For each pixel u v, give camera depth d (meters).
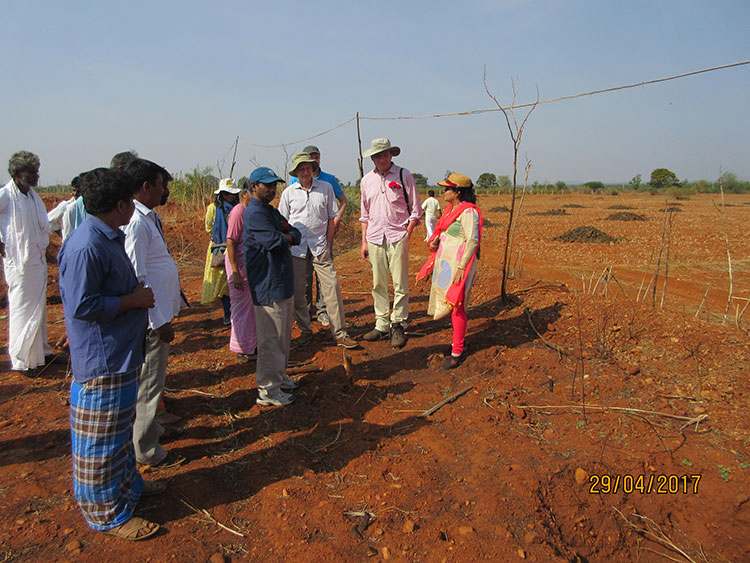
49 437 3.65
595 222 18.77
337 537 2.75
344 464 3.41
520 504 2.98
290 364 5.00
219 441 3.65
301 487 3.15
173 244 11.57
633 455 3.44
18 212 4.36
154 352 3.14
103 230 2.45
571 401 4.15
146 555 2.57
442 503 3.01
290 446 3.58
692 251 11.15
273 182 3.71
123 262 2.55
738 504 3.03
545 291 6.56
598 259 10.42
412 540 2.72
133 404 2.64
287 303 3.95
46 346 4.89
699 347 4.70
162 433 3.48
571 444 3.59
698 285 7.76
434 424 3.91
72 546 2.59
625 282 8.03
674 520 3.10
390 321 5.71
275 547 2.69
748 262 9.67
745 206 27.88
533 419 3.93
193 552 2.61
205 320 6.36
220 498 3.04
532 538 2.73
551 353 5.02
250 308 4.76
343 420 3.97
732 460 3.33
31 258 4.46
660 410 3.93
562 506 3.10
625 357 4.81
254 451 3.52
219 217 5.57
